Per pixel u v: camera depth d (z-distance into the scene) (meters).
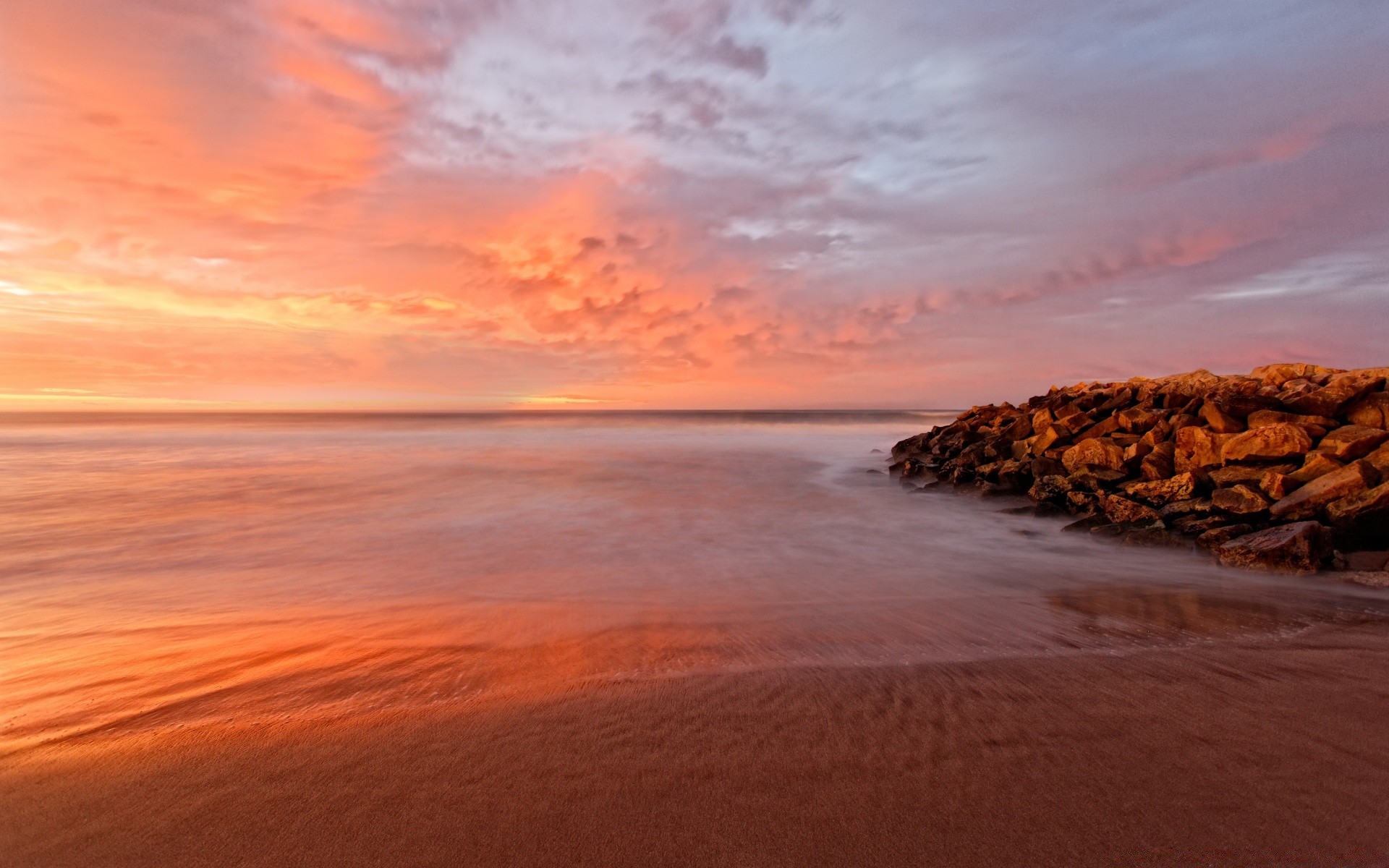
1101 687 4.66
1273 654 5.41
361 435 56.28
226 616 6.99
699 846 2.85
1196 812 3.08
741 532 12.81
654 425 84.12
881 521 14.09
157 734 4.02
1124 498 11.81
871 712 4.24
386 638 6.11
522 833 2.94
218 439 49.22
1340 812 3.08
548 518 14.62
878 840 2.89
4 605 7.54
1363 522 8.66
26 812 3.16
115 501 17.23
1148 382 17.64
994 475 16.38
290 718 4.26
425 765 3.57
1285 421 11.15
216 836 2.95
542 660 5.41
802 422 93.19
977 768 3.50
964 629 6.34
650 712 4.25
